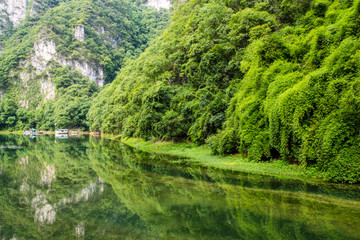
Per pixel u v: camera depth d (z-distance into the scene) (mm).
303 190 9328
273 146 13320
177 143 27812
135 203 8750
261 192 9281
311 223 6309
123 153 24469
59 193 10258
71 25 128000
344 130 9883
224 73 24047
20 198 9625
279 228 6098
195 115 24797
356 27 11625
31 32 131875
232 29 24547
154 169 15047
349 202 7852
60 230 6469
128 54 142500
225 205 8039
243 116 15594
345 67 10375
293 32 19188
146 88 35531
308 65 13641
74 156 22453
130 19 169750
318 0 19188
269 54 15922
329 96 10672
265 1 25859
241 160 15867
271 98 13961
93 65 121188
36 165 17594
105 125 51500
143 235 6059
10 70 120062
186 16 46156
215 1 33438
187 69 29750
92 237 6023
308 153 11125
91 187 11148
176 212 7676
